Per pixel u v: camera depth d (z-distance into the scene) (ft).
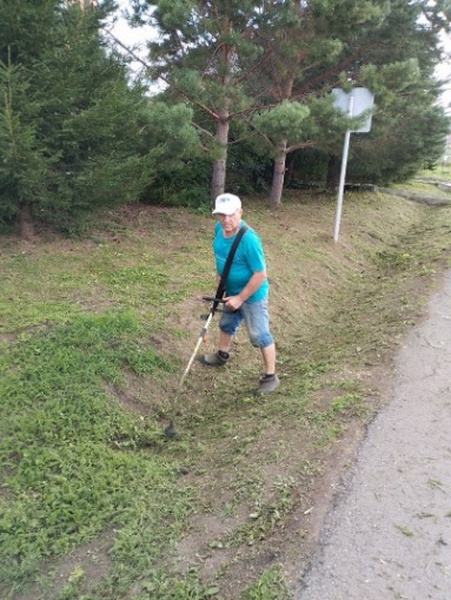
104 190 20.12
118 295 17.81
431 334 16.52
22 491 10.23
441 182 70.28
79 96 19.29
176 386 14.70
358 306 22.35
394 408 12.32
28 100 17.35
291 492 9.74
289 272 23.84
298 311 21.35
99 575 8.68
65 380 12.98
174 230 25.96
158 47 25.98
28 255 19.85
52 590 8.53
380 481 9.86
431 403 12.52
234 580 8.08
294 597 7.54
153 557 8.82
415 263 28.02
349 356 15.92
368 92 28.09
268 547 8.57
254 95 31.07
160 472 11.18
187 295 18.61
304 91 33.04
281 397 13.94
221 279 13.66
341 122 27.27
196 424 13.50
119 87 19.57
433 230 37.93
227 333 15.47
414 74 29.86
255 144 32.37
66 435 11.67
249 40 25.63
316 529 8.77
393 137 41.42
